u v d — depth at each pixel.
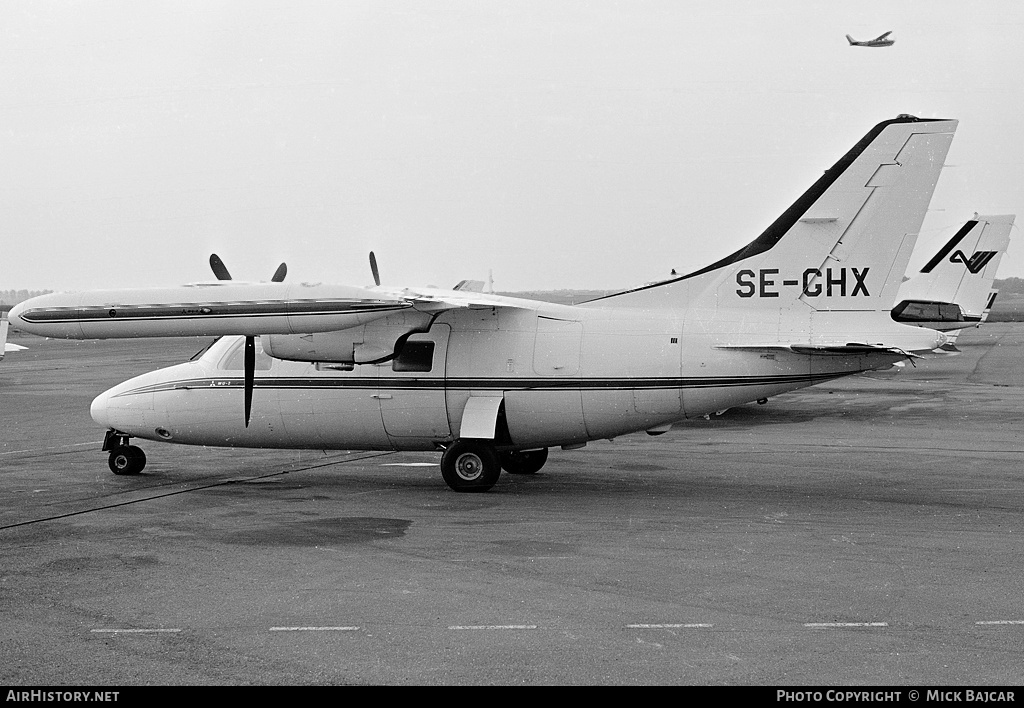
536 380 14.21
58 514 12.60
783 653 7.16
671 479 15.28
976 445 18.83
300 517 12.35
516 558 10.06
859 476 15.33
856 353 13.16
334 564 9.88
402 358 14.66
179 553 10.39
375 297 12.98
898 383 33.50
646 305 14.34
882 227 13.40
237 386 15.28
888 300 13.45
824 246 13.59
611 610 8.24
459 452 14.10
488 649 7.30
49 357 51.97
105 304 13.23
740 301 13.96
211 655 7.22
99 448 19.48
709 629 7.72
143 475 15.97
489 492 14.22
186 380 15.52
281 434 15.28
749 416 24.41
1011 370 38.47
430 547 10.61
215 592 8.88
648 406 14.02
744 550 10.34
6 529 11.66
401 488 14.61
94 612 8.29
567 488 14.52
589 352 14.10
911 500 13.23
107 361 47.84
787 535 11.05
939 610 8.17
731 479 15.20
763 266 13.85
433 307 13.37
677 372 13.85
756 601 8.46
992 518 11.96
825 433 21.05
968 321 34.25
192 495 14.03
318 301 12.98
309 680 6.72
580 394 14.12
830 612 8.13
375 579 9.28
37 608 8.41
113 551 10.49
